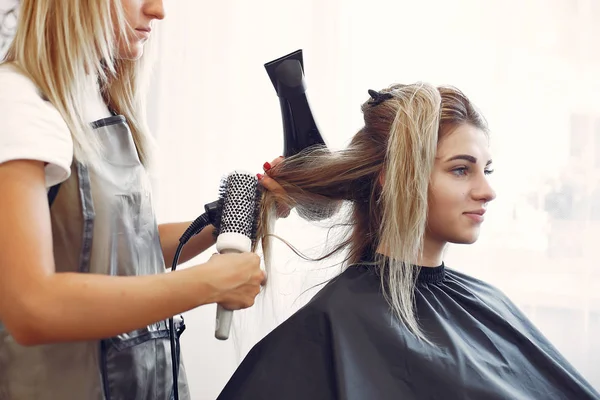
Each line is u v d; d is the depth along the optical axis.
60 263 0.80
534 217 1.59
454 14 1.60
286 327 0.91
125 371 0.84
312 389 0.87
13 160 0.71
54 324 0.68
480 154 0.94
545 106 1.60
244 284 0.81
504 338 0.97
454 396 0.85
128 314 0.70
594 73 1.61
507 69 1.60
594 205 1.60
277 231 1.47
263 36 1.59
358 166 0.98
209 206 0.94
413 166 0.93
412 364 0.87
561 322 1.59
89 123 0.84
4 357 0.80
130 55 0.87
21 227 0.69
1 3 1.29
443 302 0.97
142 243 0.88
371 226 1.00
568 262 1.59
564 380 0.94
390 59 1.59
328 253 1.06
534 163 1.60
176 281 0.74
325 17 1.59
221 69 1.58
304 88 0.99
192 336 1.53
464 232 0.94
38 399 0.80
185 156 1.57
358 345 0.88
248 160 1.58
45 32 0.79
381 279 0.93
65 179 0.78
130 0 0.83
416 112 0.94
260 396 0.88
